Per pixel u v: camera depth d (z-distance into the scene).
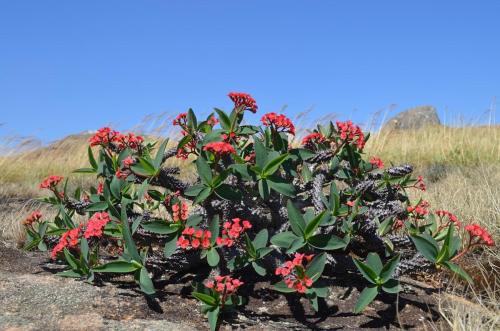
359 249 4.05
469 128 14.24
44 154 14.37
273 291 3.58
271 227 3.81
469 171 9.75
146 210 3.95
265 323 3.18
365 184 3.90
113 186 3.80
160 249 4.23
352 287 3.69
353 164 4.05
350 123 3.85
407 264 3.32
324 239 3.21
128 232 3.37
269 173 3.29
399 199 4.35
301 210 3.92
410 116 24.28
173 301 3.37
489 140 13.00
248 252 3.21
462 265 4.27
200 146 3.64
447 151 12.73
